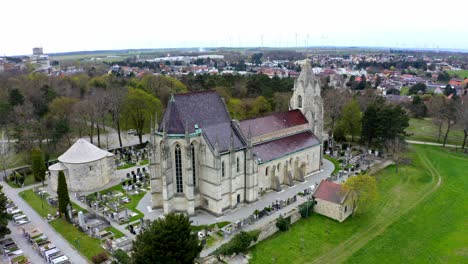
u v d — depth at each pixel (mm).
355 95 184625
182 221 55969
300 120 111688
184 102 82500
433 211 86750
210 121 85625
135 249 55344
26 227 78500
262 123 100812
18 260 65938
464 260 67562
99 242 71812
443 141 150500
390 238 74500
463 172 113750
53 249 68562
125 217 81438
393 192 96938
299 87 112938
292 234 75750
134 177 103250
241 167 87562
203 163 83000
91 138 139375
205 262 64812
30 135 125750
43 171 106000
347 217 82750
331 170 113438
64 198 81625
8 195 96688
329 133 151750
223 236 73938
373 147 134250
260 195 94500
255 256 67750
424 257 68500
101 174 103125
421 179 106500
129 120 138000
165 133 78000
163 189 81062
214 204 82625
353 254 68812
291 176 100438
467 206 90125
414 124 180125
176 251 53500
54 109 145750
